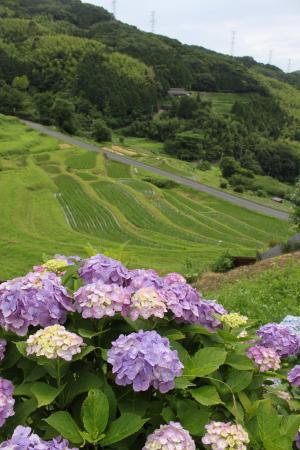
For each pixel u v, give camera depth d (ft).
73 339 9.16
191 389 9.98
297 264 58.95
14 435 8.20
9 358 10.34
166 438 8.49
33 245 140.46
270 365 11.80
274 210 280.92
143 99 583.17
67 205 232.94
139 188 294.05
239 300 38.58
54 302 10.21
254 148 498.69
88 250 14.52
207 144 496.64
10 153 342.64
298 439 10.57
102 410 8.70
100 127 457.68
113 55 641.40
